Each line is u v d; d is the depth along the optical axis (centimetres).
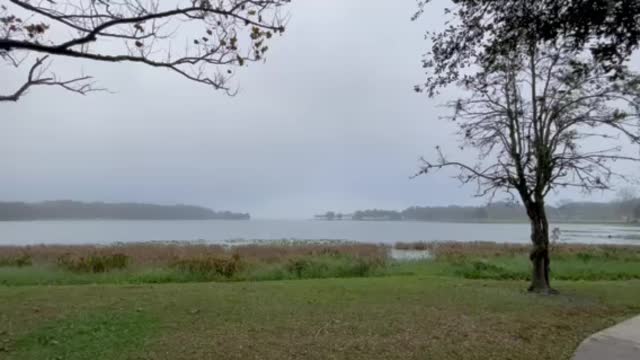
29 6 448
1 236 5500
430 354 768
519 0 524
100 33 466
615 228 8225
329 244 3247
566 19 495
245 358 725
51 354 732
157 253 2236
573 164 1739
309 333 853
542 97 1330
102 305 1015
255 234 6794
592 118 1353
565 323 1009
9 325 867
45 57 543
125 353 733
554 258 2325
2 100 500
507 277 1778
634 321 1006
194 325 884
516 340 862
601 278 1841
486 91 2366
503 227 12244
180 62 514
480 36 593
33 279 1541
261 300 1098
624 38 484
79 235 5947
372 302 1113
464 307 1102
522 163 1366
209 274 1650
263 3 512
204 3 489
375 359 738
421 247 3353
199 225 12250
